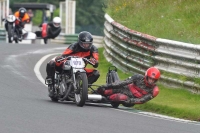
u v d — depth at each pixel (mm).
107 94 27688
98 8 121000
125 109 27688
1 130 19266
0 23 87625
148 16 46312
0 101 26344
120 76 38250
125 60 39469
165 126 22562
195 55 31484
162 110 27266
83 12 119562
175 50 33062
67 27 90500
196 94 30891
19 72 38969
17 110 23875
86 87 26344
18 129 19609
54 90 29234
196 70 31391
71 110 25141
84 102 26578
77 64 27484
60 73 28906
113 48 42438
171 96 31031
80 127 20688
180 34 40031
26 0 136250
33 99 28547
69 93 27984
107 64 42969
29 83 34719
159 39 34500
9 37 63906
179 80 32250
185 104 29094
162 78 33656
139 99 26828
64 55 28406
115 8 52062
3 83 33438
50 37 71688
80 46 28141
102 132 19984
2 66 40875
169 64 33625
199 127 23125
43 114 23219
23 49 53844
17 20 64688
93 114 24250
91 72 28266
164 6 47750
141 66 36875
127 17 48719
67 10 90562
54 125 20766
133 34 38031
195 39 38062
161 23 43188
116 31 42844
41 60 46312
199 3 46656
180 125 23281
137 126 21875
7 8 88562
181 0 47844
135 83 27125
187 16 44938
